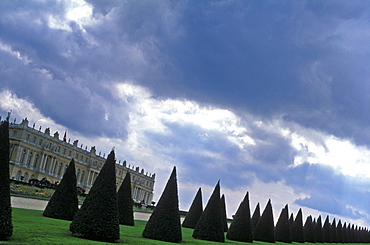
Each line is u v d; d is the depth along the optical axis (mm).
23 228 19312
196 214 46312
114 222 20828
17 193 52469
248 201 38375
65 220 28734
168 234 26016
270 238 42438
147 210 83062
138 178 169250
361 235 92000
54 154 120188
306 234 58406
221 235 32344
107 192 21125
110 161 22016
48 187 65438
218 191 33719
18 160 105938
